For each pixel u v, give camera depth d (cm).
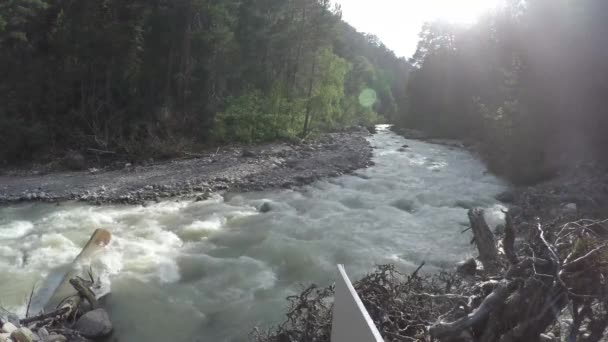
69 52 2295
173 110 2739
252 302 787
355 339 336
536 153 1931
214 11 2877
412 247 1055
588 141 1788
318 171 2020
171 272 914
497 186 1773
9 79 2167
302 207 1444
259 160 2227
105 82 2491
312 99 3300
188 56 2841
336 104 3762
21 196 1498
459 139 3875
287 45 3588
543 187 1538
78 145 2180
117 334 694
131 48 2398
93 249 962
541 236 440
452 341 450
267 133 2956
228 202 1511
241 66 3366
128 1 2459
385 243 1084
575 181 1517
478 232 766
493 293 438
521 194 1513
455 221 1262
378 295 568
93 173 1894
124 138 2338
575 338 404
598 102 1769
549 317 410
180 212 1370
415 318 528
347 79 6028
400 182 1856
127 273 897
